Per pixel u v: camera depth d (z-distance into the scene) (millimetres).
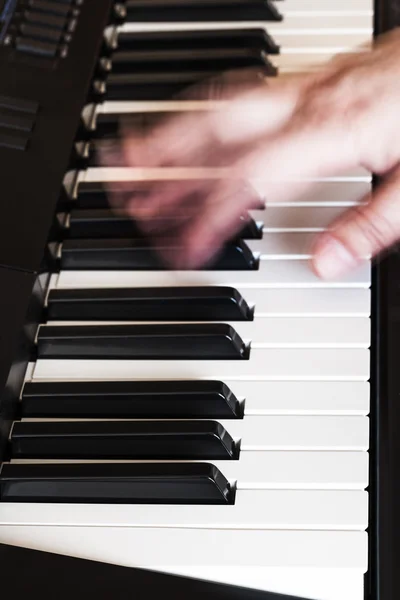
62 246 696
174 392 644
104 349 666
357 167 732
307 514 616
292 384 655
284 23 805
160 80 762
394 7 809
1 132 705
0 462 631
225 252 694
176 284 691
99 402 646
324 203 721
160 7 804
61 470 623
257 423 642
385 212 678
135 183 715
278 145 723
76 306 679
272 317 678
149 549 610
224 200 705
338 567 604
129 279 692
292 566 604
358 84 728
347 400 648
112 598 598
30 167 696
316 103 728
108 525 617
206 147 731
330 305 681
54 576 603
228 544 610
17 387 647
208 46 789
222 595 604
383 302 680
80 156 731
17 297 657
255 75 763
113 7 788
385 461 632
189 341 664
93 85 752
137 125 743
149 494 623
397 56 733
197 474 618
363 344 667
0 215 680
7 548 610
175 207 708
